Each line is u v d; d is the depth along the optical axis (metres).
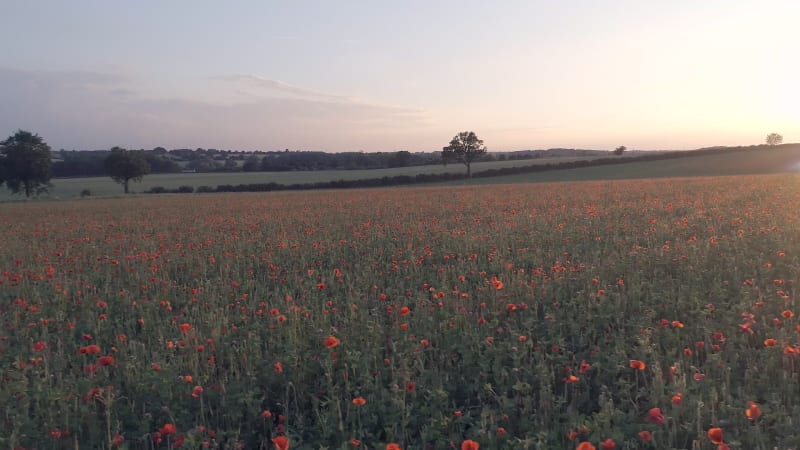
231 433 5.12
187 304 9.80
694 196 31.12
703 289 8.89
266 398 5.99
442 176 89.25
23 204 57.09
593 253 12.55
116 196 70.25
